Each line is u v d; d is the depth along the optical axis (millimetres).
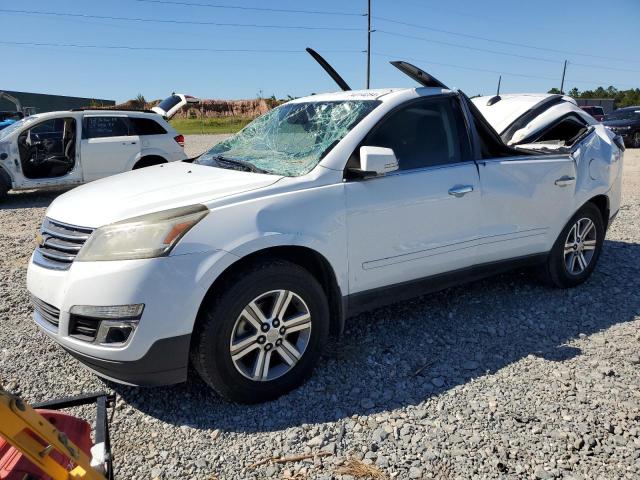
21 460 1803
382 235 3602
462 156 4062
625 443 2834
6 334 4133
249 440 2914
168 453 2828
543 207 4500
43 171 10344
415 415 3100
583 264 5012
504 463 2701
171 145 11438
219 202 3076
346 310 3572
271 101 74375
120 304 2820
